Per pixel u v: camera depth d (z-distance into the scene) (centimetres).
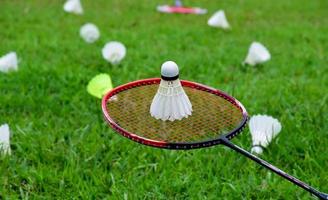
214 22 271
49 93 193
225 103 146
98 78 175
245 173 156
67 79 201
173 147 126
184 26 276
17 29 254
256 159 128
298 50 240
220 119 141
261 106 186
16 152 162
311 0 354
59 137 168
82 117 178
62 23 269
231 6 332
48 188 151
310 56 230
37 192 150
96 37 237
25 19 272
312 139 167
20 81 196
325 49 244
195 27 274
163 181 152
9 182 152
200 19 295
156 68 212
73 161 157
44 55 220
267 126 165
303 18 308
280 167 159
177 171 156
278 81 204
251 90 196
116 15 293
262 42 250
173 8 313
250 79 206
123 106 145
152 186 151
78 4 289
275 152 163
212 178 154
